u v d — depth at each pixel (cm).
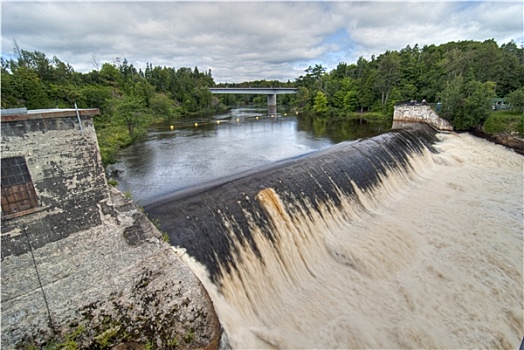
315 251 1555
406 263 1511
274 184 1659
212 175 2330
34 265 735
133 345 822
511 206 2039
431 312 1224
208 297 959
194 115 8106
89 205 828
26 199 722
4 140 672
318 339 1098
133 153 3197
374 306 1257
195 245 1178
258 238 1380
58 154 760
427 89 6194
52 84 5488
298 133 4478
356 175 2138
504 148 3334
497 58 5191
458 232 1742
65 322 761
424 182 2541
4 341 694
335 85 8306
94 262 826
